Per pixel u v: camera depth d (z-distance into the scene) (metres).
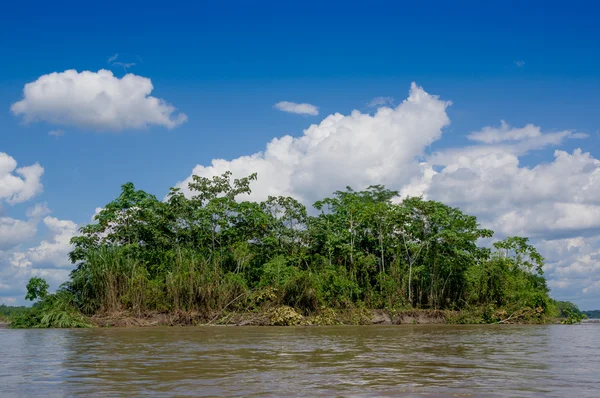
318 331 29.59
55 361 14.48
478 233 45.28
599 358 15.15
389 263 47.16
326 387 9.97
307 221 49.31
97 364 13.71
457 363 13.82
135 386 10.15
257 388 9.86
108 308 36.06
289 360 14.55
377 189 54.38
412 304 43.84
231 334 26.61
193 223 46.94
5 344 20.48
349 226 47.88
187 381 10.73
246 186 50.22
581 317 44.91
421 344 20.30
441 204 46.69
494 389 9.77
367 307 41.66
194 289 37.53
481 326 36.47
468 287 44.19
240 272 44.38
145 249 45.75
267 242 46.84
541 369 12.62
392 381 10.70
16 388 10.05
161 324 35.44
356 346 19.27
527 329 32.28
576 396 9.10
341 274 43.12
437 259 44.81
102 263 37.44
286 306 38.00
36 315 35.09
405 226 45.47
